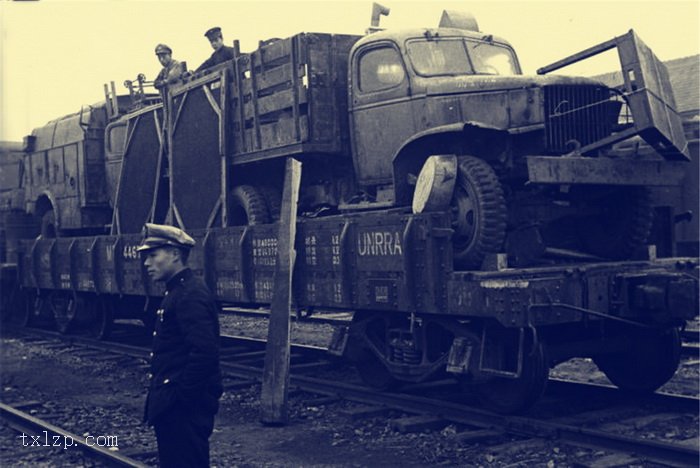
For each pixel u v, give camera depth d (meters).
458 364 7.05
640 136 7.39
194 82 10.87
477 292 6.71
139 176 12.45
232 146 10.36
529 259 7.69
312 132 9.21
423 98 8.27
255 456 6.47
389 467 5.99
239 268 9.57
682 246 14.82
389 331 7.92
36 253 15.34
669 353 7.77
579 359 10.70
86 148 14.16
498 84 7.75
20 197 16.97
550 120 7.46
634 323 7.12
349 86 9.09
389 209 8.33
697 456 5.50
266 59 9.78
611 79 12.70
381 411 7.59
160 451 4.43
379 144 8.77
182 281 4.45
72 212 14.64
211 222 10.48
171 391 4.34
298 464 6.18
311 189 10.11
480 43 8.91
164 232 4.46
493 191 7.17
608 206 8.28
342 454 6.41
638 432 6.61
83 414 8.30
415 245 7.23
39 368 11.52
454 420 7.02
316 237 8.48
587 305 6.97
